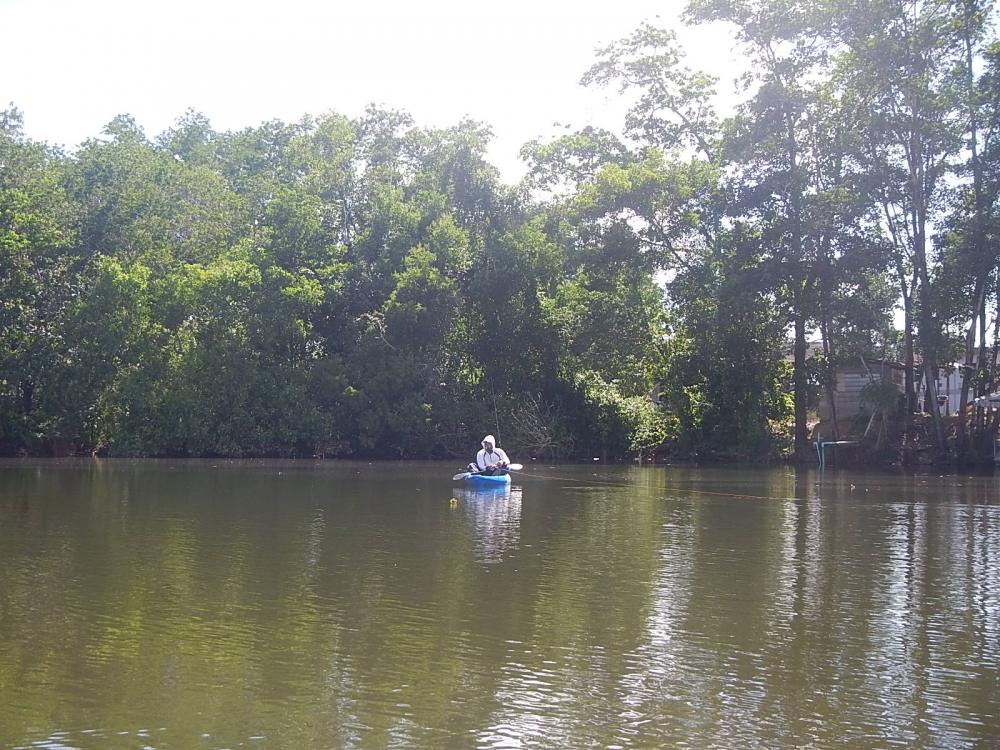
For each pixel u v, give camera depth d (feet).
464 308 168.66
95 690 29.73
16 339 153.79
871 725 27.50
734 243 153.48
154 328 157.07
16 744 25.41
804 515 75.97
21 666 32.01
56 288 159.22
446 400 164.55
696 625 38.17
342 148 187.11
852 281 146.72
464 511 76.54
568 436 166.81
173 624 37.40
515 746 25.71
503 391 170.30
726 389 158.51
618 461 165.58
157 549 54.29
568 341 167.22
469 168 176.65
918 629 37.88
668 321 168.04
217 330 156.76
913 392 155.53
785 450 163.22
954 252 136.77
